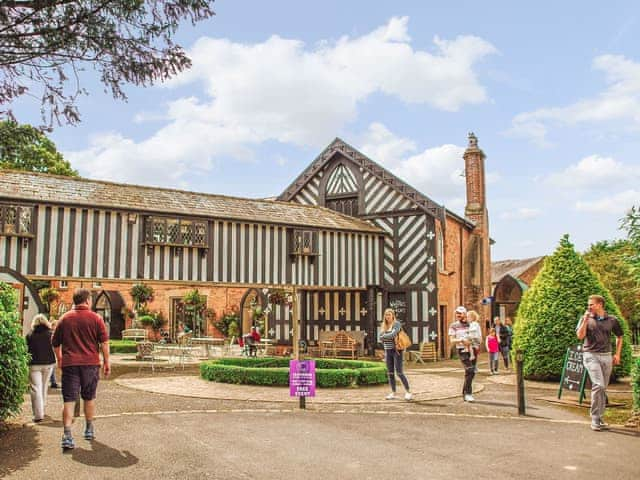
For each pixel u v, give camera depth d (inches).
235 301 1091.9
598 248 1210.0
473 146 916.6
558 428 281.1
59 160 950.4
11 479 190.7
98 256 537.6
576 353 367.9
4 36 172.1
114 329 1149.7
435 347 738.2
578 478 197.0
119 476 195.0
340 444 243.8
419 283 764.0
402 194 784.9
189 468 205.3
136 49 182.4
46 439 246.8
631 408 340.5
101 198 555.8
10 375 253.0
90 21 177.3
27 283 472.1
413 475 199.8
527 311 482.0
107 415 306.5
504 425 288.0
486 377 521.0
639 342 951.0
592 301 285.3
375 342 776.3
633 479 196.2
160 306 1176.2
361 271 758.5
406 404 352.2
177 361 687.1
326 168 871.1
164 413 313.7
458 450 234.8
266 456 222.8
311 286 700.7
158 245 572.7
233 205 673.6
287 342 886.4
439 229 779.4
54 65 181.5
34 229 503.2
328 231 725.3
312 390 332.8
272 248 665.0
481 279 880.9
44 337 292.2
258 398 368.5
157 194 625.0
